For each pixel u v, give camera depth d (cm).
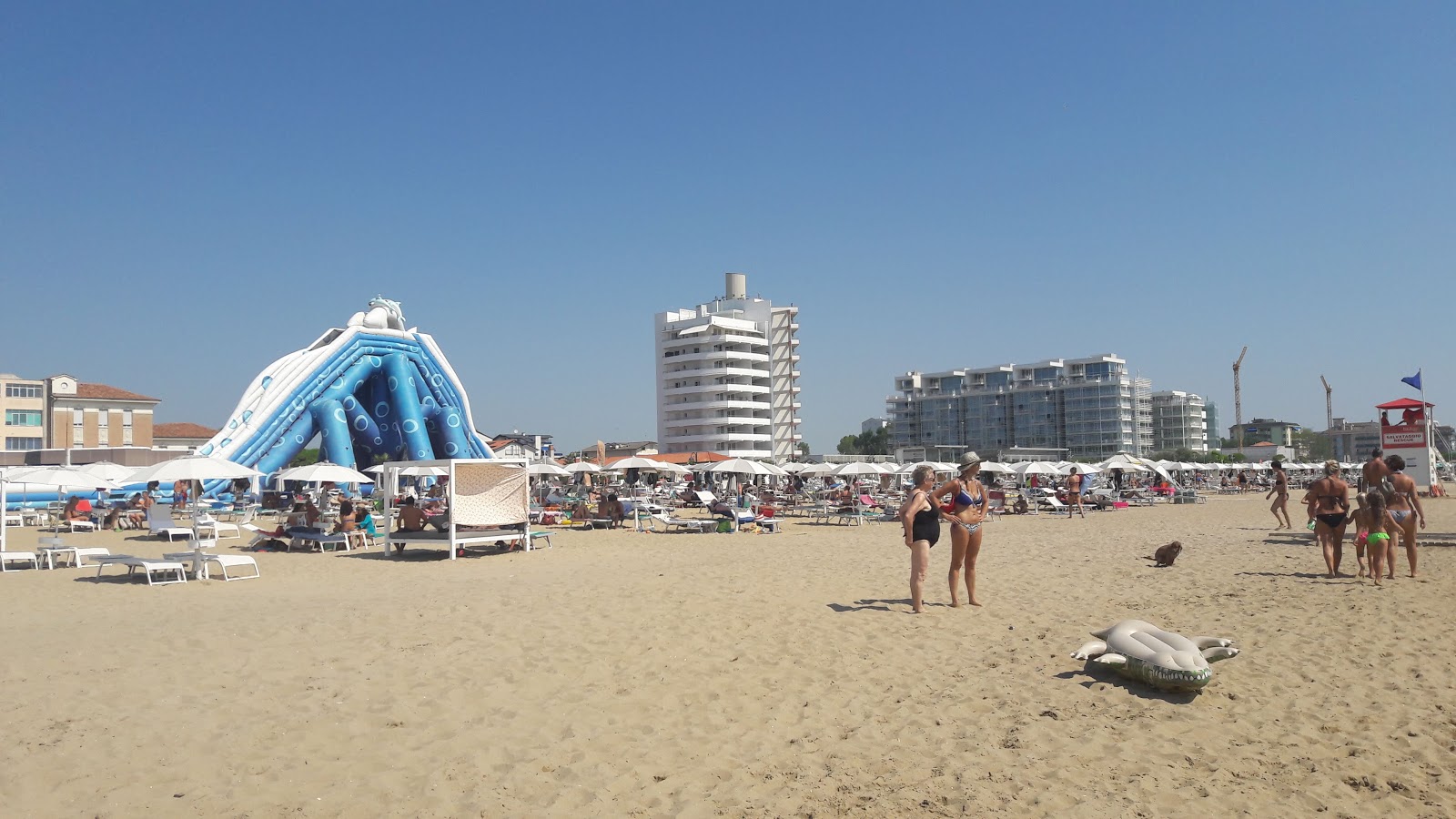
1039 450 10012
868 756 548
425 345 4084
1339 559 1282
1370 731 591
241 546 2112
